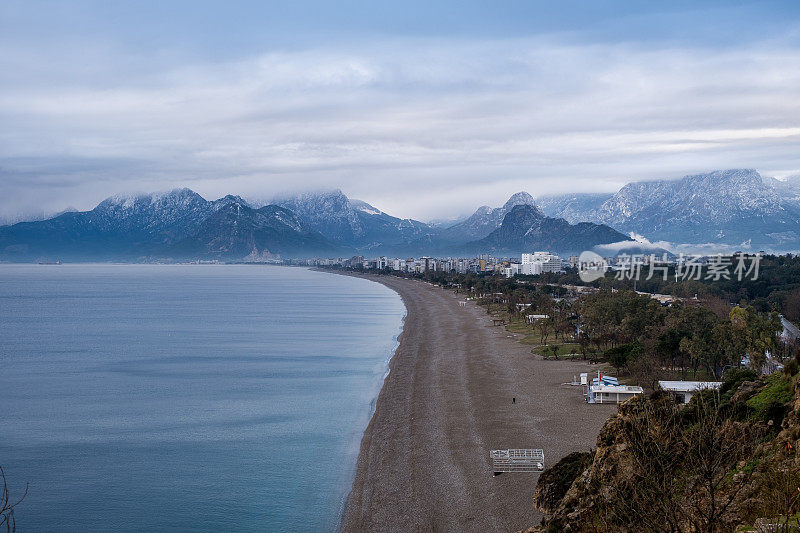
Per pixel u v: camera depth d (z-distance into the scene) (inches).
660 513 1051.9
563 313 7549.2
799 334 6028.5
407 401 4242.1
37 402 4613.7
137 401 4621.1
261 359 6314.0
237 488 2967.5
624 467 1642.5
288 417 4124.0
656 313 5949.8
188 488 2982.3
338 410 4271.7
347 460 3265.3
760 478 1302.9
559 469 2234.3
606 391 3956.7
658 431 1245.7
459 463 2994.6
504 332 7445.9
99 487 3021.7
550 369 5093.5
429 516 2486.5
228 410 4328.3
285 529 2541.8
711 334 4763.8
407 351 6348.4
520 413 3762.3
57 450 3543.3
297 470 3164.4
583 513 1631.4
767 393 2032.5
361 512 2618.1
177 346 7234.3
